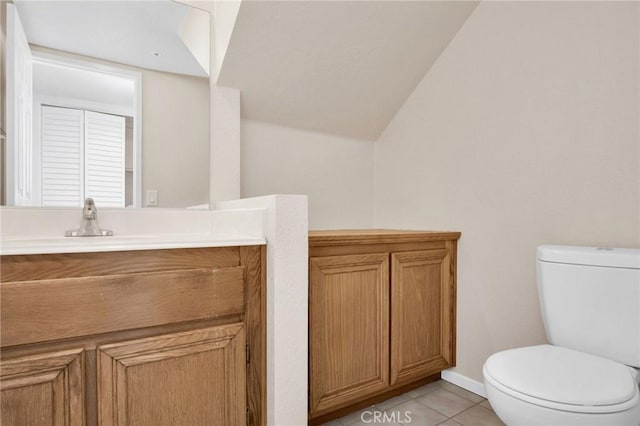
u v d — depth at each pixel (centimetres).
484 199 191
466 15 194
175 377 108
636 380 113
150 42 161
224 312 117
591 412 93
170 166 164
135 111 157
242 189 197
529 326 172
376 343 170
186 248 111
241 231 142
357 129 237
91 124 148
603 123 149
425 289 190
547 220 166
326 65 185
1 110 131
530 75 173
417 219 225
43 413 91
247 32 156
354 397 163
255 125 201
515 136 178
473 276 195
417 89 224
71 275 96
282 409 125
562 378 107
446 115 208
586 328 134
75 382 94
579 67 156
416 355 186
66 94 143
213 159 174
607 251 132
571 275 138
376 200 252
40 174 137
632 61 142
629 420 95
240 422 120
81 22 146
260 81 180
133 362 102
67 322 93
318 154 226
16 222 131
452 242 202
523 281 174
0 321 87
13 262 89
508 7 181
